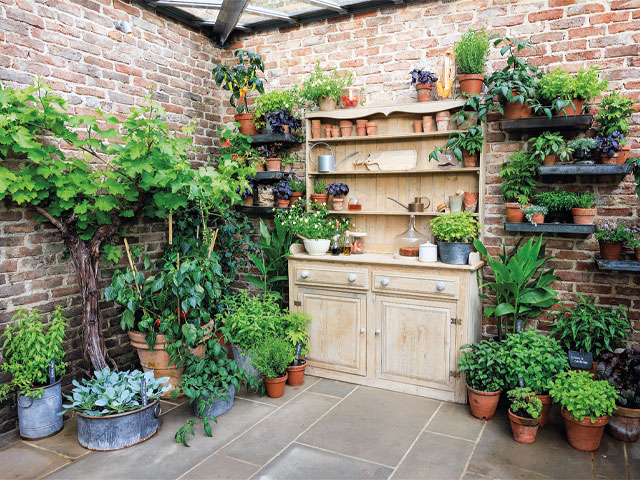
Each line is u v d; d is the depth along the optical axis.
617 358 2.78
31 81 2.88
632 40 2.98
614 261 2.87
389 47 3.69
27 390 2.68
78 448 2.66
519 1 3.25
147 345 3.09
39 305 2.99
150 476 2.37
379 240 3.85
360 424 2.88
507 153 3.35
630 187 3.03
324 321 3.59
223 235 3.96
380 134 3.76
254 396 3.30
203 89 4.20
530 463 2.45
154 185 3.05
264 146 4.03
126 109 3.50
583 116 2.90
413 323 3.27
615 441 2.66
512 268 3.09
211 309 3.47
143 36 3.61
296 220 3.75
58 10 3.02
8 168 2.77
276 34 4.13
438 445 2.64
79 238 3.03
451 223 3.18
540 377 2.74
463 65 3.27
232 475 2.37
